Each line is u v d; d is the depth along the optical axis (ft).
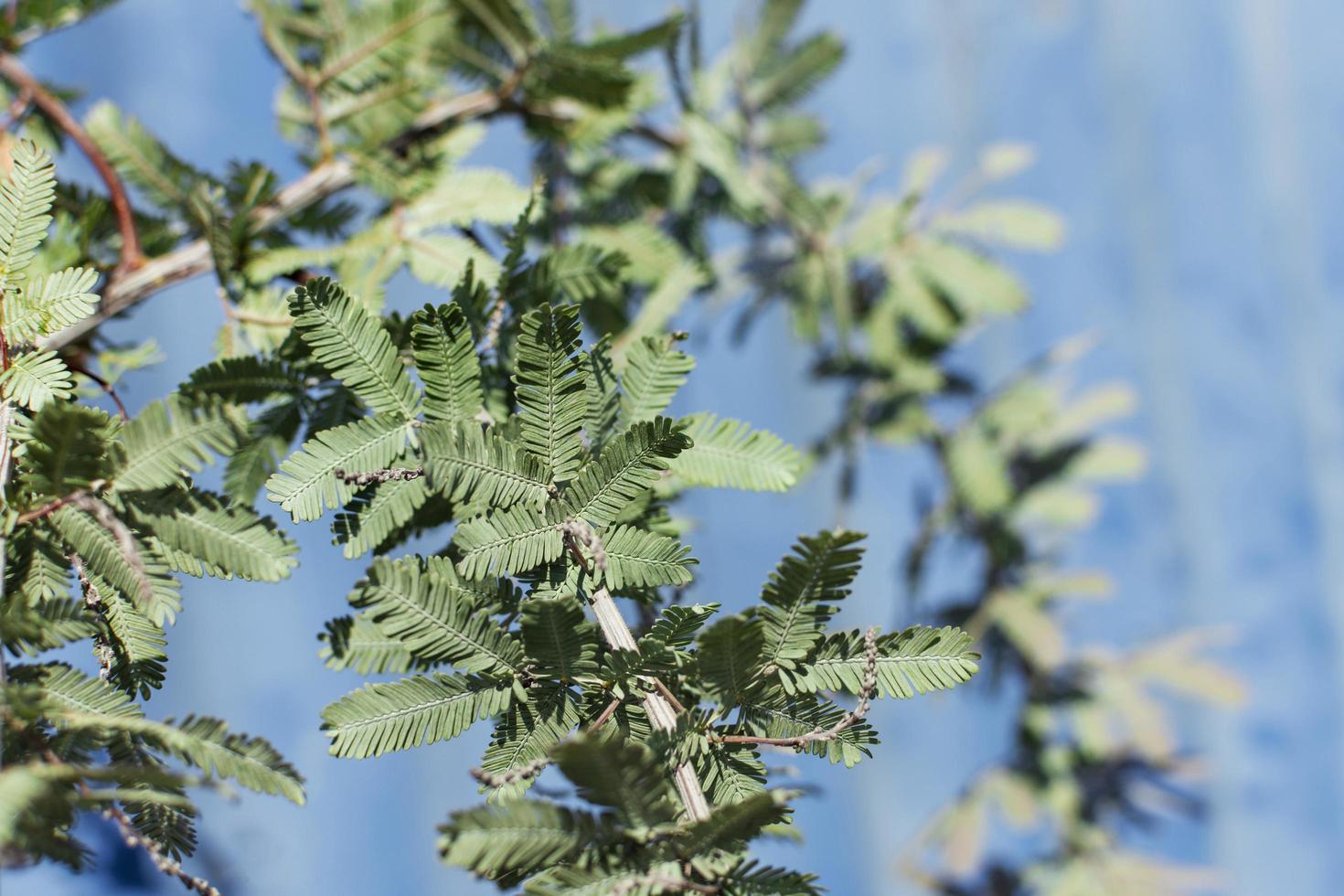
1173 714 4.33
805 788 1.65
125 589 1.69
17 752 1.66
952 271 3.13
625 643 1.69
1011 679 3.89
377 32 2.04
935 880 3.94
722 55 3.06
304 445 1.69
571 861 1.62
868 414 3.44
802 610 1.66
